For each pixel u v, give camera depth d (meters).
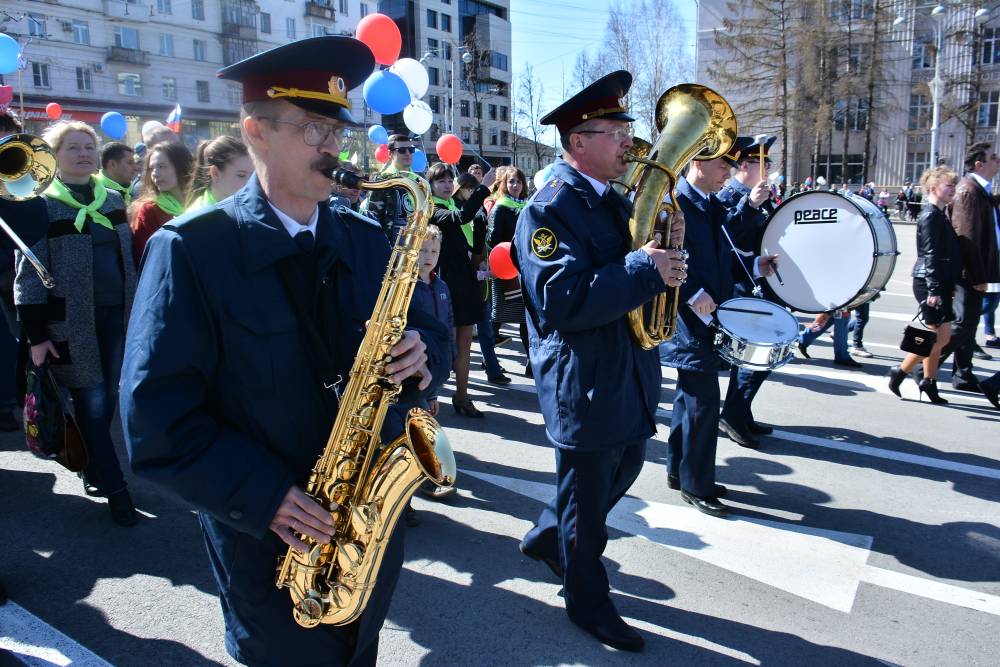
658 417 5.65
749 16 41.78
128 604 3.02
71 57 32.84
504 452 4.88
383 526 1.69
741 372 4.89
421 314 1.95
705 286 3.74
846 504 4.06
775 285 4.67
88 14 33.12
